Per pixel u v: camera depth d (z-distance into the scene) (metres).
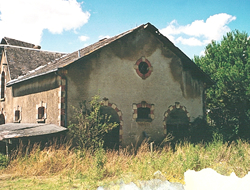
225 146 10.05
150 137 13.11
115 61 12.53
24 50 19.09
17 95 15.72
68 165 7.93
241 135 15.40
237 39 17.77
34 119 13.27
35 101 13.31
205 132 14.26
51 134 9.86
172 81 14.38
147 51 13.67
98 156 7.95
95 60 11.95
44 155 8.41
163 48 14.30
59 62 14.70
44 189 5.98
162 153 10.16
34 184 6.43
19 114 15.53
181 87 14.70
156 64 13.91
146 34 13.73
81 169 7.79
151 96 13.48
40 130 9.99
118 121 12.47
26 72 16.91
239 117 16.61
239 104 16.48
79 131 10.54
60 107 10.85
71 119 11.01
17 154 9.13
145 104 13.20
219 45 19.31
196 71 15.14
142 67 13.70
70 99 11.12
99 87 11.92
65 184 6.39
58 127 10.46
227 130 16.52
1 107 18.59
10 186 6.28
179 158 8.25
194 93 15.21
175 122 15.09
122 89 12.58
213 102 17.47
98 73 11.96
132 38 13.22
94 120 10.80
